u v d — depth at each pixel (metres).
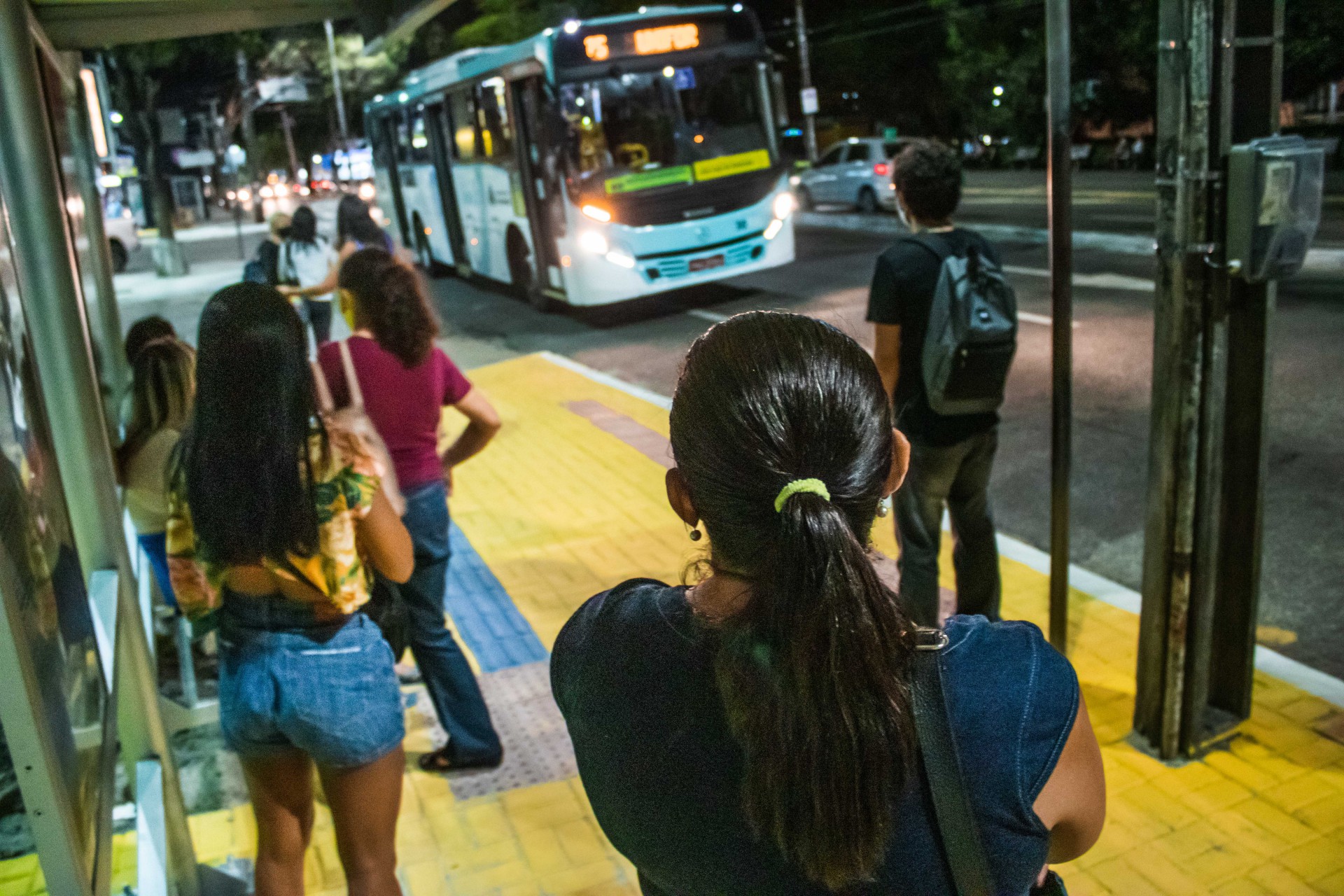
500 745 3.66
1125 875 2.95
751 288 14.29
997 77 35.16
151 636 3.76
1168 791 3.29
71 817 1.61
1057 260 3.46
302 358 2.20
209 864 3.12
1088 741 1.03
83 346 2.57
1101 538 5.58
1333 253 13.01
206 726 4.18
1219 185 3.01
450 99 15.50
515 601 5.03
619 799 1.10
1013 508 6.04
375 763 2.37
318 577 2.23
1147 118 32.22
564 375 10.00
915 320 3.66
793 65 41.88
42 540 1.82
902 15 39.16
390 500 2.36
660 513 6.13
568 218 11.88
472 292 16.36
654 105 11.88
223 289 2.20
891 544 5.50
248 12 2.90
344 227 9.30
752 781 0.98
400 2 3.02
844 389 1.02
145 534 3.65
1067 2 3.17
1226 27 2.91
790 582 0.96
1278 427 6.95
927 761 0.96
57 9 2.65
